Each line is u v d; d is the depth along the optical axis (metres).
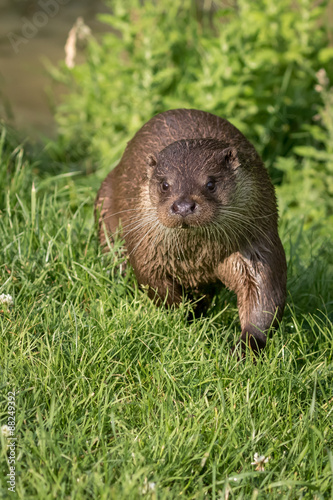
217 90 14.77
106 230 9.97
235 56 15.15
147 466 5.82
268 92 15.60
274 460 6.30
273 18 16.19
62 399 6.79
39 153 15.72
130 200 9.18
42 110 20.19
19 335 7.47
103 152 15.66
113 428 6.27
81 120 17.11
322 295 10.09
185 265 8.77
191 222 7.85
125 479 5.75
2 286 8.46
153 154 9.09
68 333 7.80
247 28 15.52
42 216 9.97
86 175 15.72
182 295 9.24
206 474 6.16
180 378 7.27
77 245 9.89
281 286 8.59
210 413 6.66
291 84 16.44
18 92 21.33
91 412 6.60
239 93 15.11
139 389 7.17
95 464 5.89
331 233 12.93
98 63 16.91
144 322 7.96
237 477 5.78
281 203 13.87
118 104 16.30
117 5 16.31
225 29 15.71
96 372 7.13
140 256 8.75
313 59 16.33
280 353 7.90
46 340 7.48
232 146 8.62
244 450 6.30
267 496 5.89
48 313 8.05
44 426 6.39
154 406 6.90
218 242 8.41
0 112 18.44
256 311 8.41
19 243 9.26
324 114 14.81
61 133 17.31
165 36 16.62
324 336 8.66
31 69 22.91
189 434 6.40
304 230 12.99
